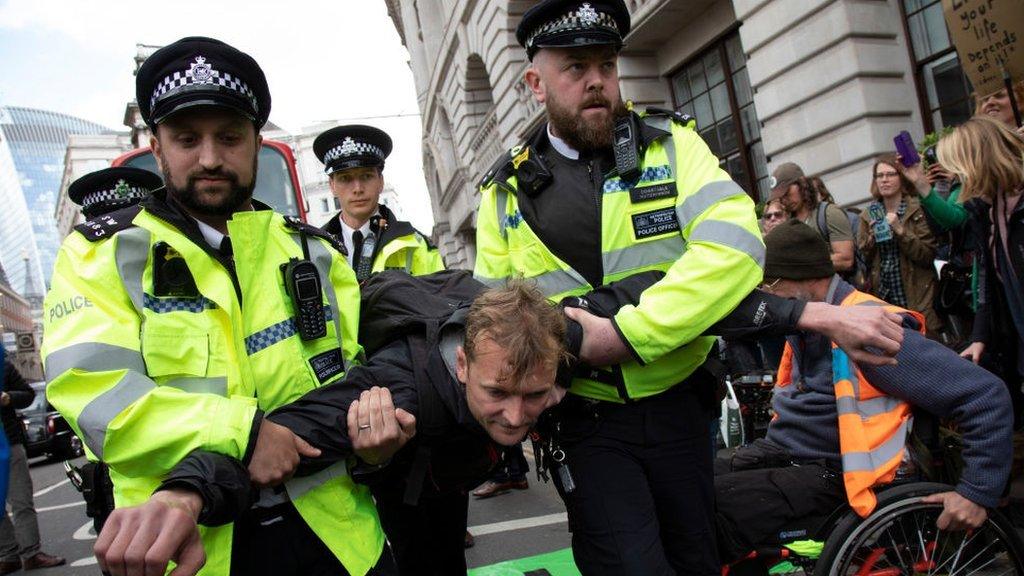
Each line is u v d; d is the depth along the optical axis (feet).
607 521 6.17
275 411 5.02
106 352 4.53
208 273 5.03
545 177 6.77
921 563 7.66
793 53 22.95
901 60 21.58
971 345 9.82
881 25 21.43
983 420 7.12
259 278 5.30
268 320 5.27
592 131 6.49
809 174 23.17
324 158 14.30
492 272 7.32
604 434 6.43
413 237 14.33
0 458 6.55
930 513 7.61
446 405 5.28
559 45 6.34
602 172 6.70
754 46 24.48
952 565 7.65
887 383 7.48
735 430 14.11
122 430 4.32
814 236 8.33
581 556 6.46
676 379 6.39
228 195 5.24
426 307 5.88
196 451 4.31
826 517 7.82
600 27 6.32
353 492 5.55
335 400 5.07
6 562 16.16
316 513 5.16
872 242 14.16
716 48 29.27
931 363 7.32
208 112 5.06
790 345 8.78
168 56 5.02
